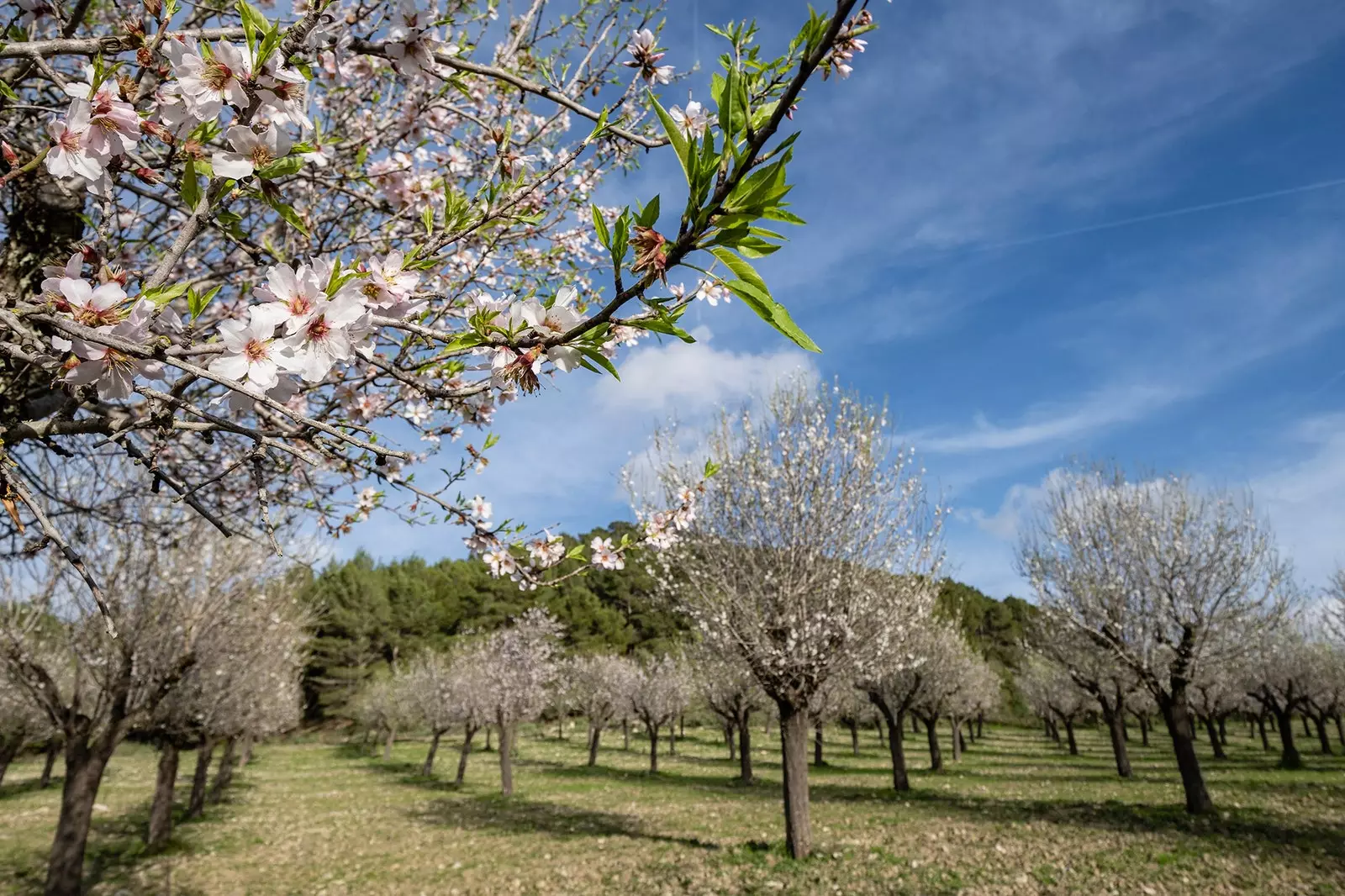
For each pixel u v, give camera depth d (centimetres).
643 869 1074
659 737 4712
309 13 160
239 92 148
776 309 107
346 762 3403
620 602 5806
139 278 154
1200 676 1526
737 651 1158
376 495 347
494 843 1362
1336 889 858
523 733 5038
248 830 1561
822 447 1202
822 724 2516
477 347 154
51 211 283
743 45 124
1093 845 1129
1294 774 2067
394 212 325
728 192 103
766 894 911
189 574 970
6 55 148
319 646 4622
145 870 1193
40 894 1029
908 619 1323
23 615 898
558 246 406
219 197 152
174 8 161
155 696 941
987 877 963
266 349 140
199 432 180
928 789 1973
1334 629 2588
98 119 146
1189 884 902
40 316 130
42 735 1210
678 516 383
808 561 1120
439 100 307
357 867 1212
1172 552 1472
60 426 164
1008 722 5678
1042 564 1711
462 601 5388
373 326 163
